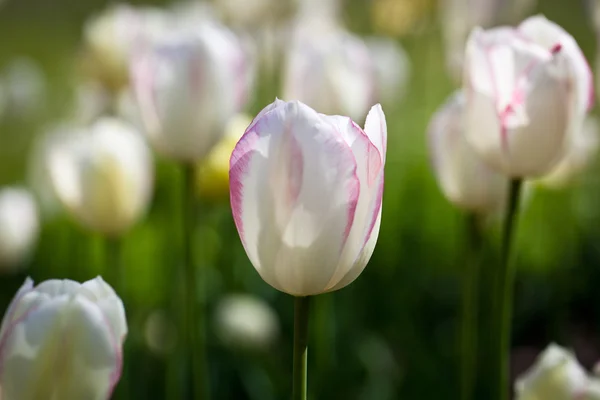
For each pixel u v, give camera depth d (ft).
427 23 6.34
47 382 2.50
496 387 3.01
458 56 3.63
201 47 3.11
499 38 2.82
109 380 2.51
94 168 3.32
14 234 4.30
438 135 3.16
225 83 3.14
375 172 2.52
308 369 3.82
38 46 12.39
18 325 2.49
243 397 3.93
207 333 3.99
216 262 4.35
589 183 5.64
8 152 7.71
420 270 4.73
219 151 3.61
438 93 8.09
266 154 2.52
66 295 2.50
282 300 4.42
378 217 2.55
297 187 2.51
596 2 3.39
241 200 2.54
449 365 4.14
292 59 3.49
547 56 2.80
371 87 3.51
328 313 3.85
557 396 2.88
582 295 4.81
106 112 4.68
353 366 4.04
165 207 5.28
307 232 2.53
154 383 3.92
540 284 4.74
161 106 3.13
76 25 13.42
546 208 5.07
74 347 2.49
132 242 4.94
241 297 3.97
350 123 2.52
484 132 2.85
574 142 2.85
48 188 5.17
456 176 3.15
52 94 9.23
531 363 4.42
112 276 3.43
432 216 5.41
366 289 4.52
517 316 4.63
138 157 3.36
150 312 4.17
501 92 2.83
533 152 2.84
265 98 5.18
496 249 4.41
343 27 6.47
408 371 4.02
